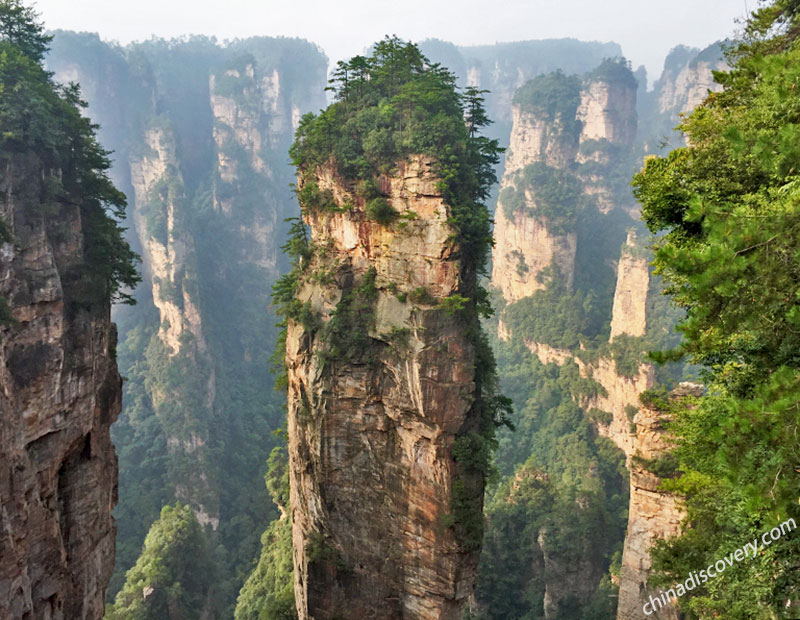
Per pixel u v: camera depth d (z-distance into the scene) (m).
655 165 21.55
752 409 11.76
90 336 39.09
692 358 20.45
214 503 97.12
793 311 11.53
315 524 41.97
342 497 40.78
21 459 31.33
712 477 20.03
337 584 40.97
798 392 11.31
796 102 14.21
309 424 41.44
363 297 40.19
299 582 45.19
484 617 59.47
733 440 12.13
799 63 13.32
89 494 39.84
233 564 83.31
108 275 42.25
